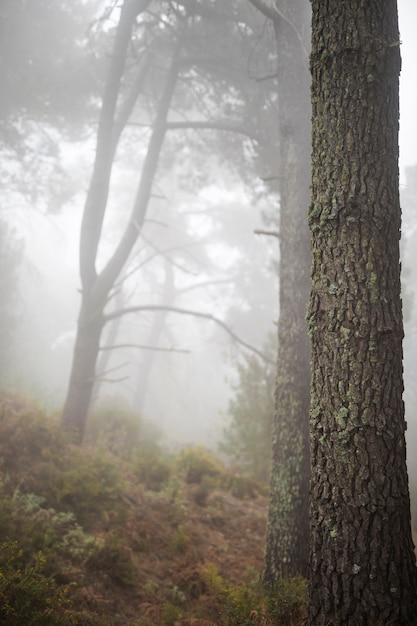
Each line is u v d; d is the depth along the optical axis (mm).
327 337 3766
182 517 7875
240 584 6094
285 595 4418
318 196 3977
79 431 10508
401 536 3420
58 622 4344
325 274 3854
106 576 5629
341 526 3498
